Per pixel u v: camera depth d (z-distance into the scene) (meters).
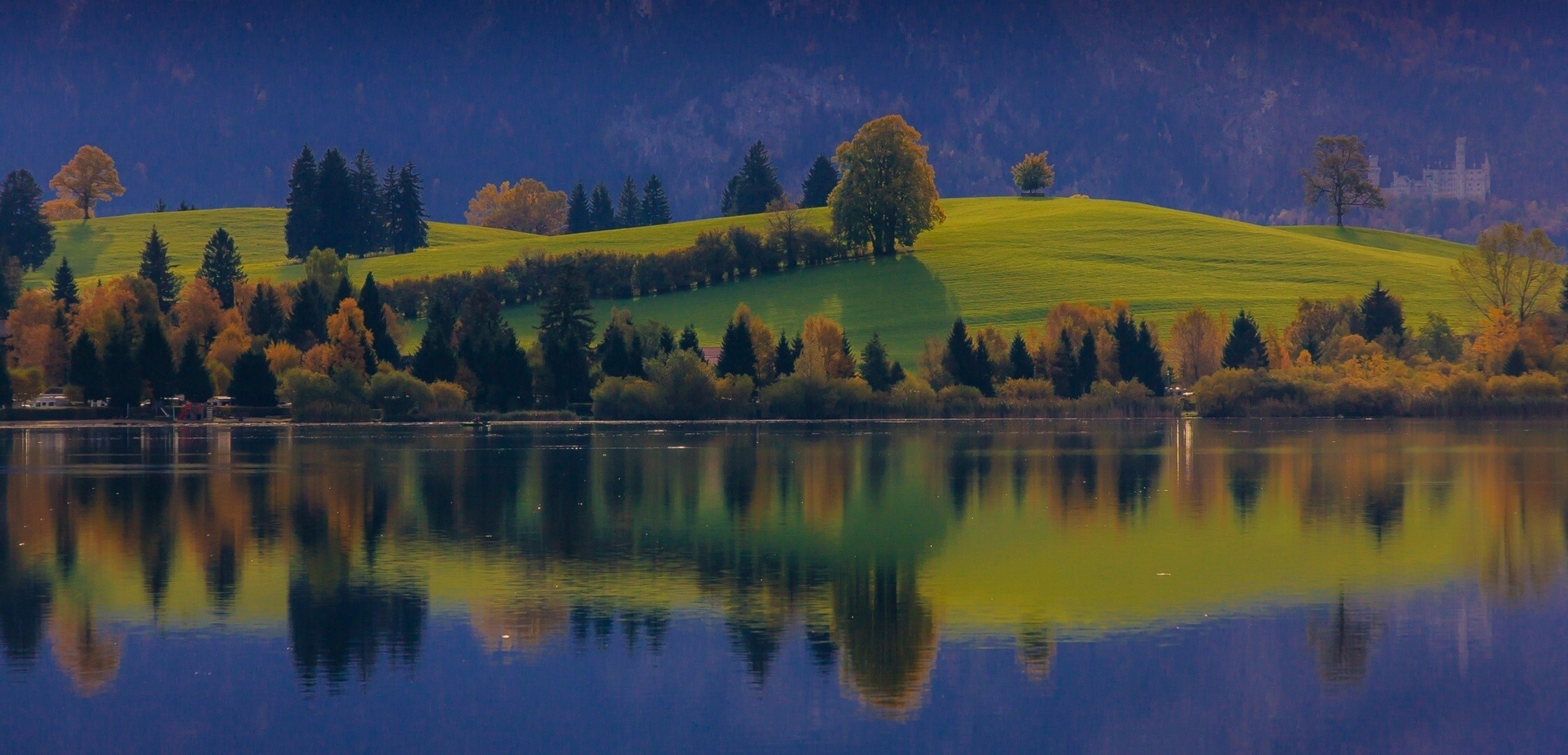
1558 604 58.81
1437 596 60.41
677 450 136.62
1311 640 53.34
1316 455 129.25
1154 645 52.50
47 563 66.50
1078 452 133.12
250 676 48.47
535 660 50.22
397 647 51.75
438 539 74.12
